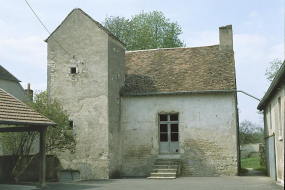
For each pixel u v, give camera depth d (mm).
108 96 19953
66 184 16219
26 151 17797
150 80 22328
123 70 22469
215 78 21375
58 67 20906
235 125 20297
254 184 15312
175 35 42625
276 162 16938
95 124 19828
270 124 19484
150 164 20938
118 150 20922
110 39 20688
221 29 24047
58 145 18188
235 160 20047
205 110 20766
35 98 18406
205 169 20281
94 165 19516
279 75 13281
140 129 21328
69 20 21125
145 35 39781
